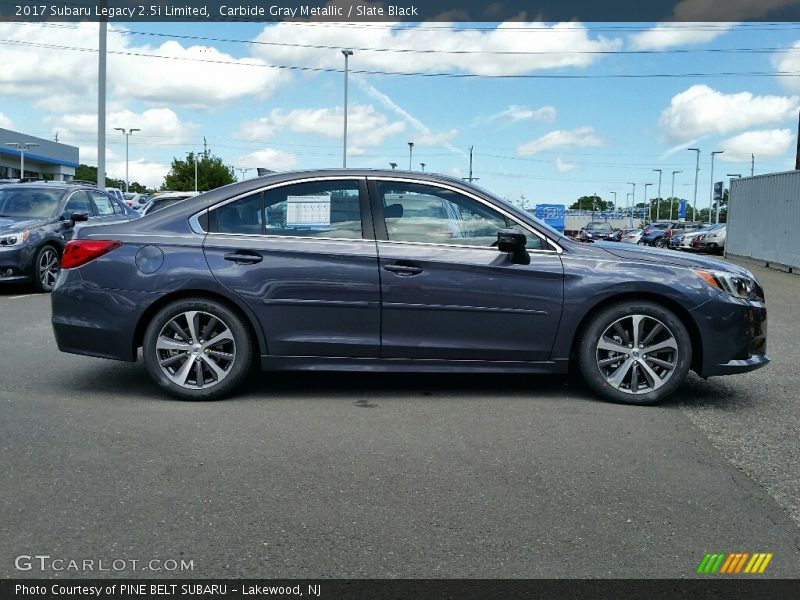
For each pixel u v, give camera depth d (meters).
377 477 4.07
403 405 5.48
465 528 3.49
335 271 5.45
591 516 3.63
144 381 6.07
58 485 3.88
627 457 4.44
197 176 81.50
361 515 3.60
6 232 11.31
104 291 5.48
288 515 3.59
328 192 5.63
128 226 5.62
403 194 5.66
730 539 3.44
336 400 5.60
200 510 3.62
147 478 4.00
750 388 6.29
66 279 5.57
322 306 5.46
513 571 3.12
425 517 3.59
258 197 5.65
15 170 66.00
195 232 5.57
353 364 5.53
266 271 5.45
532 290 5.48
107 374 6.28
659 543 3.38
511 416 5.22
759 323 5.65
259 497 3.78
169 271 5.44
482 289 5.47
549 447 4.59
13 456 4.28
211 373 5.52
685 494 3.92
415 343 5.50
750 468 4.32
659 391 5.53
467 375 6.46
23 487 3.85
